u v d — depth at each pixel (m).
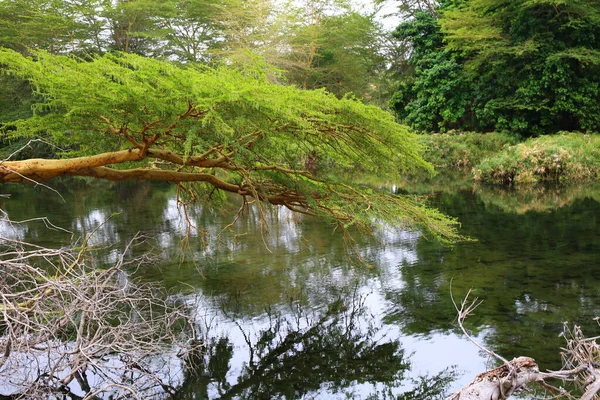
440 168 23.97
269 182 6.71
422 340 5.59
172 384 4.78
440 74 26.08
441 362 5.07
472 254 9.12
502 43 23.55
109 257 9.24
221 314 6.54
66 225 12.53
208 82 4.63
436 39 27.59
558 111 23.70
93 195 18.83
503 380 2.69
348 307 6.70
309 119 5.43
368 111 5.33
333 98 5.29
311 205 6.33
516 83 23.91
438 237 6.96
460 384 4.60
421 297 6.95
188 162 5.68
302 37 30.55
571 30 23.28
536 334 5.51
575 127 24.58
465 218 12.60
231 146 5.42
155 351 4.89
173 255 9.45
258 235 11.08
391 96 31.22
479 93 24.92
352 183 6.59
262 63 5.46
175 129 5.18
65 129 5.55
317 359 5.27
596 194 15.82
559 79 22.59
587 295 6.71
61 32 26.44
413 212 6.54
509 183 19.45
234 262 8.96
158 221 12.91
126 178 5.87
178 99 4.68
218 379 4.88
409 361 5.15
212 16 31.59
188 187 7.61
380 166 6.41
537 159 19.17
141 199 17.31
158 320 5.74
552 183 18.78
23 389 4.27
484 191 17.56
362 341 5.64
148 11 30.17
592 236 10.17
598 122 23.39
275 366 5.13
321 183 6.64
